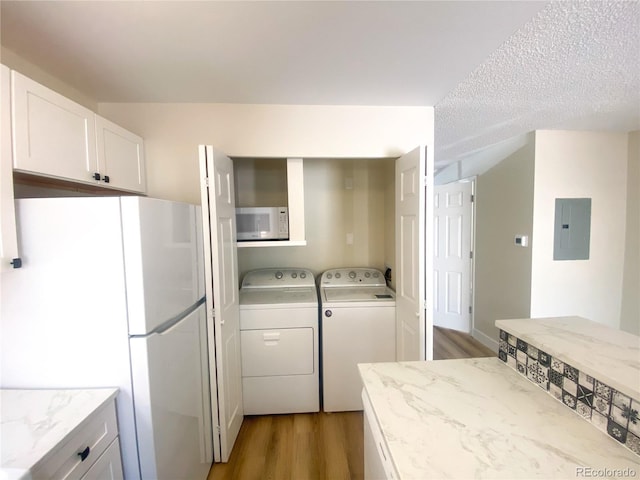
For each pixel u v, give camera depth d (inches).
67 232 40.9
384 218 103.3
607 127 99.1
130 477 43.2
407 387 38.3
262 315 80.7
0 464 28.9
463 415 32.5
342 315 82.7
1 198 36.6
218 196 62.8
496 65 56.3
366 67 56.6
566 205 104.0
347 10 40.9
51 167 43.6
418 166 62.9
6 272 40.4
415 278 66.1
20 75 38.4
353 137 74.9
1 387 42.3
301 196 78.7
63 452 32.8
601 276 107.7
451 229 146.7
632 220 105.9
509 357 43.7
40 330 41.8
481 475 24.7
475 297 136.6
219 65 55.0
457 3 39.9
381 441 32.3
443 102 74.0
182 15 41.1
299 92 66.9
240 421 78.4
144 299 42.1
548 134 101.1
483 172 127.0
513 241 112.2
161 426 45.4
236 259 77.2
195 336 58.1
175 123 71.6
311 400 83.3
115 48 49.0
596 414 30.1
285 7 40.0
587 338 38.8
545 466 25.6
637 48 51.1
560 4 40.3
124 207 41.0
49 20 41.6
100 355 42.1
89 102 67.8
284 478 63.2
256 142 73.1
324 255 103.8
